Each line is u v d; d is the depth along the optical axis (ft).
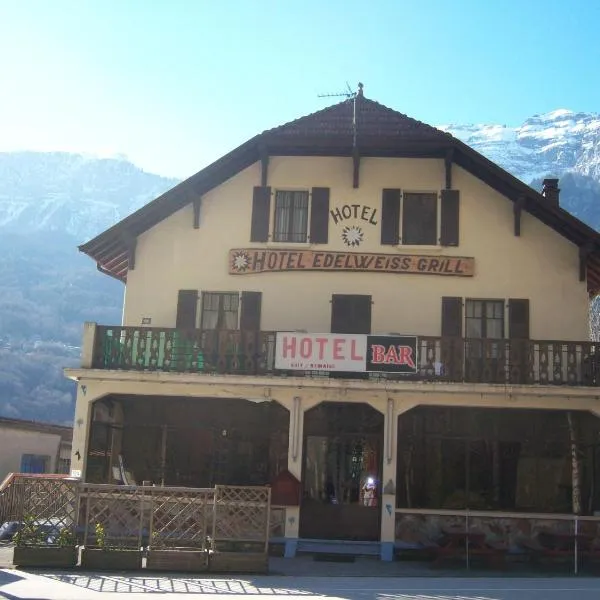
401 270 63.93
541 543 56.24
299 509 57.41
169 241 65.98
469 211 64.80
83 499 51.57
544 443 59.00
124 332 59.98
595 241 62.03
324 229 64.85
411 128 65.51
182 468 60.49
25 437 88.43
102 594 35.78
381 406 57.77
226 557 44.83
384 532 56.24
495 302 63.98
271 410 60.54
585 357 57.31
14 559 43.80
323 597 36.70
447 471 59.06
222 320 65.00
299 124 65.92
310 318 63.77
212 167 63.87
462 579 45.11
